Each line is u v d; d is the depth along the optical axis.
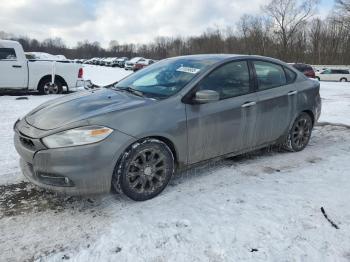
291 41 61.31
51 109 3.94
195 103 4.11
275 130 5.10
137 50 98.75
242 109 4.54
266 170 4.76
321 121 8.11
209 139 4.26
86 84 12.80
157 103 3.89
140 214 3.56
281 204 3.79
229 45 67.12
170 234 3.23
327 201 3.86
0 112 8.52
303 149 5.71
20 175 4.50
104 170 3.49
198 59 4.71
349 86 23.52
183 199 3.88
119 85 4.77
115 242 3.12
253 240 3.14
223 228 3.32
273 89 5.01
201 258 2.91
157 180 3.90
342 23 55.09
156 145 3.80
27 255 2.95
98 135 3.45
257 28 63.16
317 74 32.31
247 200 3.88
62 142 3.40
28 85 11.69
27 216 3.52
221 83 4.44
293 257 2.93
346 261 2.89
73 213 3.58
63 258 2.91
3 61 11.18
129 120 3.63
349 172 4.73
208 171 4.66
